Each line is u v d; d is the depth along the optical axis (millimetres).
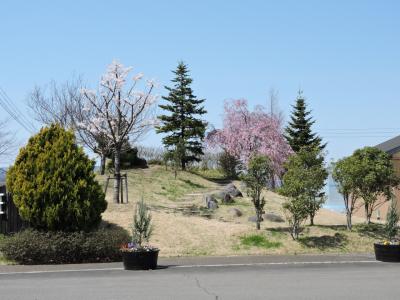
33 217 14859
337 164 18281
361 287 10008
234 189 26797
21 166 15273
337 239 17047
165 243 16422
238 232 17312
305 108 51219
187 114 39094
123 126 25562
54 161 15180
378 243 14219
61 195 14938
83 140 31359
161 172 33500
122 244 14594
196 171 38312
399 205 27172
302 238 17031
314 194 16938
